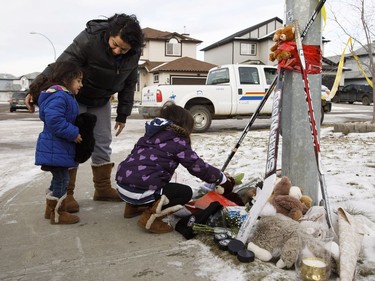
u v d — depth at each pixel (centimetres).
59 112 272
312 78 301
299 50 280
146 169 276
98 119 350
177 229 280
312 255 211
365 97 2788
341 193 358
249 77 1051
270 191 242
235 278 208
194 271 219
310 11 295
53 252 247
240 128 1135
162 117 297
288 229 228
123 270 222
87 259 236
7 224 299
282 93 292
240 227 259
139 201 279
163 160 279
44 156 281
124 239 268
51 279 212
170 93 970
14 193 392
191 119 295
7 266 228
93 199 367
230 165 511
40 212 329
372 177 420
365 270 215
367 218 268
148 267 225
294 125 305
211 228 266
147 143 289
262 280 205
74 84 288
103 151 356
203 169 281
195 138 850
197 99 1002
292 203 261
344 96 2964
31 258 238
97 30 304
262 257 226
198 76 3428
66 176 299
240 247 235
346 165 492
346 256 205
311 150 305
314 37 298
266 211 246
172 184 281
